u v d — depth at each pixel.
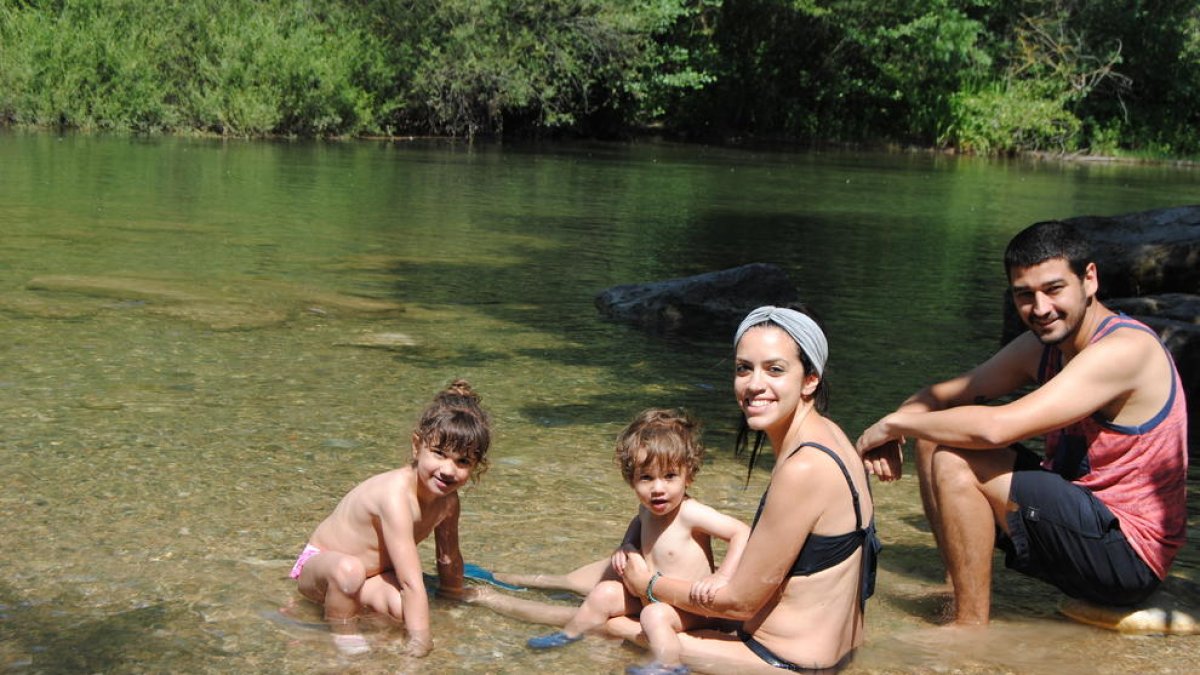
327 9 29.42
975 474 3.89
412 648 3.52
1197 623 3.91
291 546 4.26
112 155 20.95
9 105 26.25
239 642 3.49
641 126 37.69
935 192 22.50
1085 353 3.81
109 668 3.28
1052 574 3.92
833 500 3.46
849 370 7.55
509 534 4.53
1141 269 8.78
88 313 8.02
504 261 11.71
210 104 26.92
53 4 27.80
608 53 31.45
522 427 5.98
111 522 4.39
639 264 11.94
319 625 3.65
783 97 37.94
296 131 28.00
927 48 36.28
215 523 4.44
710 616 3.64
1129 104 39.28
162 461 5.11
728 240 14.25
